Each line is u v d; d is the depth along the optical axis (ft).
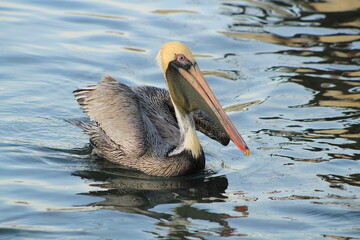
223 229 32.37
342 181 38.83
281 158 42.39
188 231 31.99
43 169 40.11
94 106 42.32
